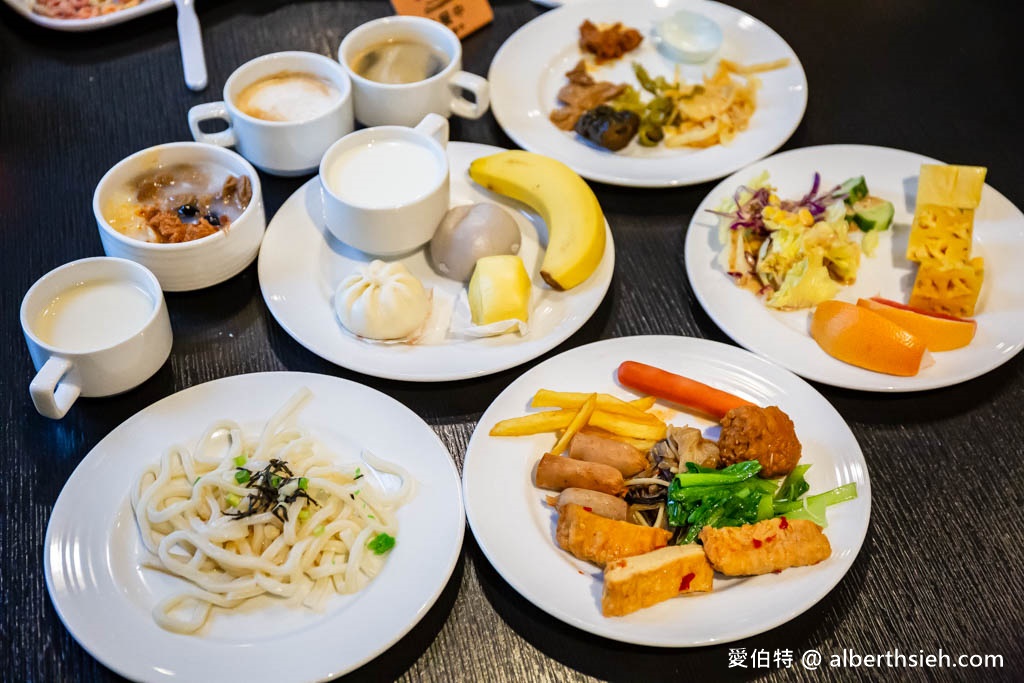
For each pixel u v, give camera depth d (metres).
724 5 1.89
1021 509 1.26
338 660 1.03
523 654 1.12
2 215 1.54
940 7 2.01
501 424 1.24
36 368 1.30
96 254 1.50
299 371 1.37
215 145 1.48
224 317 1.43
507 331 1.35
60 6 1.83
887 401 1.36
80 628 1.05
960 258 1.43
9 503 1.22
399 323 1.33
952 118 1.79
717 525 1.15
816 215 1.52
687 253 1.47
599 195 1.62
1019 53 1.92
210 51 1.82
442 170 1.43
